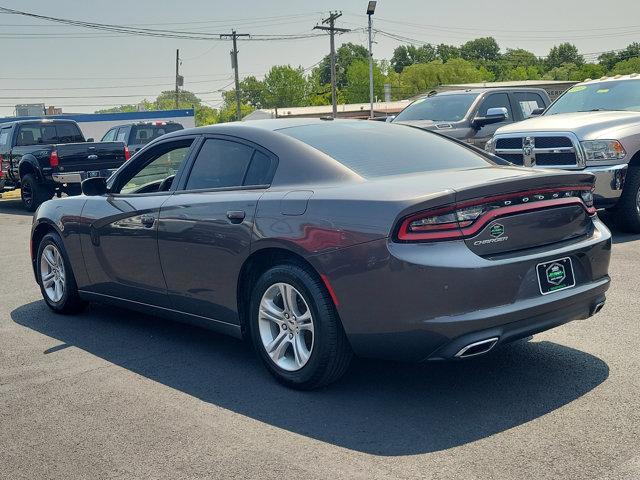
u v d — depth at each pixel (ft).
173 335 18.71
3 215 53.01
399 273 12.25
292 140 15.19
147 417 13.39
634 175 28.48
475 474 10.52
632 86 32.89
